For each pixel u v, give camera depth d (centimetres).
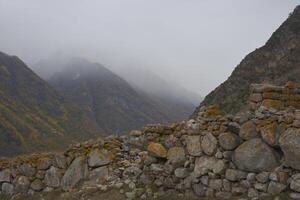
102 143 1435
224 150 1097
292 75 3175
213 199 1084
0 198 1600
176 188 1194
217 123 1128
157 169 1246
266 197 977
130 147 1398
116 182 1316
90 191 1326
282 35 4150
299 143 943
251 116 1068
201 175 1138
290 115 991
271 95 1069
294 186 938
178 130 1251
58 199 1412
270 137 1007
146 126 1377
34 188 1550
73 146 1509
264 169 1005
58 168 1512
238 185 1055
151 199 1191
